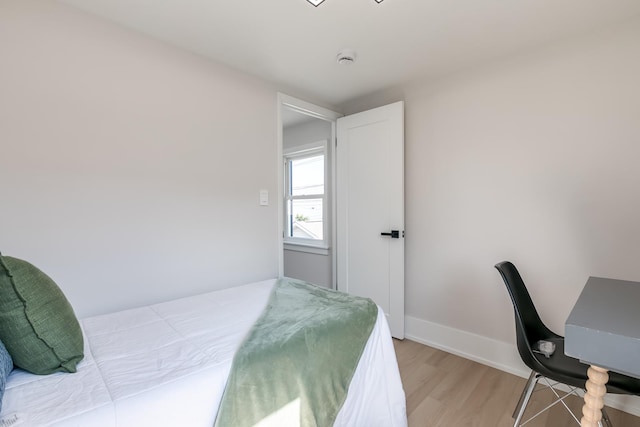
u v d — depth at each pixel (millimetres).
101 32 1615
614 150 1691
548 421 1606
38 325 905
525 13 1586
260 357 1102
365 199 2781
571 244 1839
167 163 1865
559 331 1890
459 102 2281
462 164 2279
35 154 1437
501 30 1745
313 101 2801
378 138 2670
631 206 1651
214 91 2086
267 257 2416
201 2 1496
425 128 2479
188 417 917
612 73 1688
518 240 2035
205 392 957
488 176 2152
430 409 1698
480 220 2201
